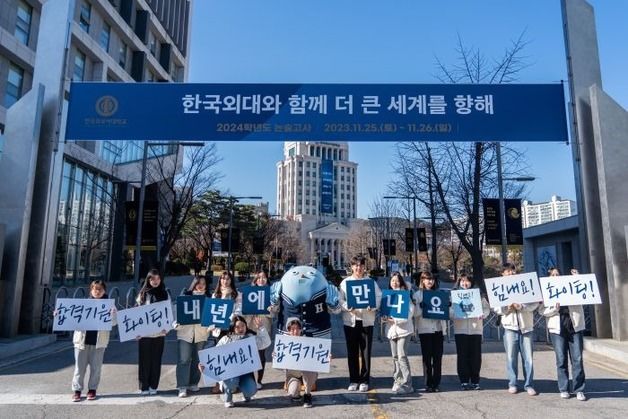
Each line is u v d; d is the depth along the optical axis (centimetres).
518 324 757
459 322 786
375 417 633
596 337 1160
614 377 855
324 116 1230
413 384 818
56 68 1276
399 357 760
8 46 2503
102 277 3562
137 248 2053
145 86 1252
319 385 806
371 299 771
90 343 712
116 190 3625
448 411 657
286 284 816
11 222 1159
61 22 1299
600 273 1180
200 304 759
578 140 1229
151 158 3212
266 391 770
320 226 13575
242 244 5466
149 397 730
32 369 906
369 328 778
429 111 1227
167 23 4647
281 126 1230
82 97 1251
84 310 721
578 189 1229
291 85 1245
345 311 788
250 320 818
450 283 3781
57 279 2886
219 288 810
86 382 817
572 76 1256
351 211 15350
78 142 3142
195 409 668
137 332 732
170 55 4691
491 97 1231
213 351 687
